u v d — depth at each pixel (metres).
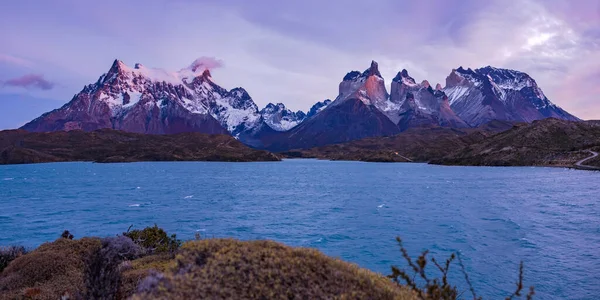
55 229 61.12
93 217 72.94
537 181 145.88
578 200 89.12
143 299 7.82
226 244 9.90
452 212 74.44
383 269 35.47
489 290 29.11
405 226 59.50
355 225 60.78
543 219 63.41
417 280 28.78
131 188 139.12
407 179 174.12
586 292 28.61
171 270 8.91
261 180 177.00
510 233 51.84
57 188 141.50
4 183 166.00
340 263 10.14
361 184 150.75
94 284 11.38
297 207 84.69
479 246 44.22
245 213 75.81
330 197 105.94
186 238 51.38
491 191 114.44
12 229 61.53
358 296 8.48
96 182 168.12
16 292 14.56
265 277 8.48
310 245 46.34
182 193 120.50
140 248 21.22
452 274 33.00
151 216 73.00
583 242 45.22
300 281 8.58
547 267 35.00
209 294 7.83
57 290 14.38
